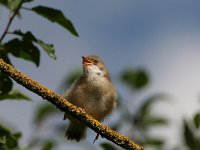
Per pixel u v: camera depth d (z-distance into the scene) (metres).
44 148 10.63
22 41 9.98
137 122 10.65
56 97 8.23
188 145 10.16
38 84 8.16
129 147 8.32
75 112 8.34
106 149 10.31
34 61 10.12
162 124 10.65
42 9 10.08
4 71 8.00
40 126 11.00
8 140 10.25
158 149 10.55
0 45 9.97
